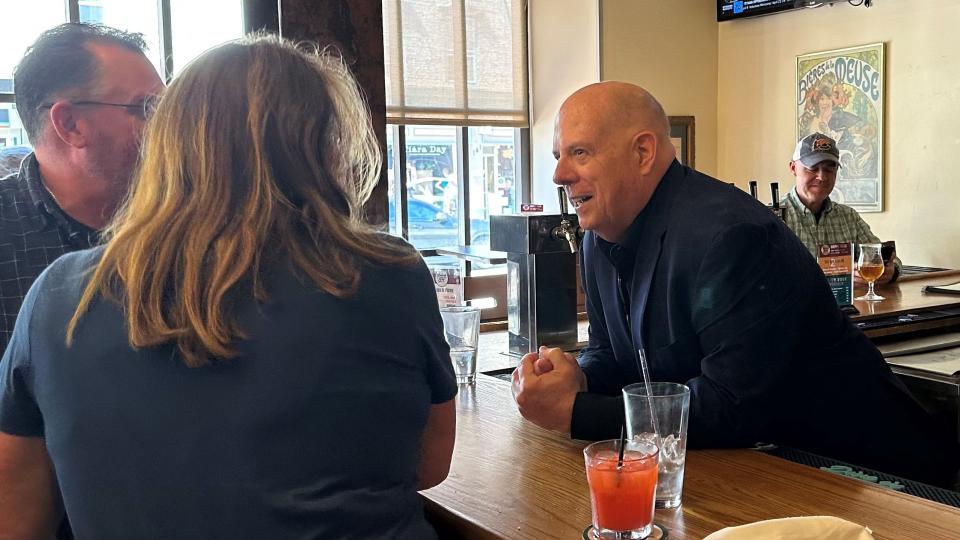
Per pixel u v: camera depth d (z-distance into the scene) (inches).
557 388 61.8
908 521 45.5
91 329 36.2
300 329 35.6
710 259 60.3
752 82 212.7
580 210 68.4
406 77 187.3
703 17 215.5
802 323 62.0
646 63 205.0
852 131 194.5
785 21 204.7
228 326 34.9
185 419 34.9
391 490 38.6
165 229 36.3
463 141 199.8
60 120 52.3
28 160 56.4
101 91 52.6
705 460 57.3
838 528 37.7
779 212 126.6
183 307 34.9
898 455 71.1
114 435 35.5
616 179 66.0
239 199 36.9
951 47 175.9
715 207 62.7
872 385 70.2
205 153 37.1
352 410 36.5
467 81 195.3
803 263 64.1
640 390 52.2
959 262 178.5
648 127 66.2
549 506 49.6
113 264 36.4
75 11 158.1
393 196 193.2
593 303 77.0
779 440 69.9
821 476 53.4
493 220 96.4
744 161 216.5
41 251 54.4
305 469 35.5
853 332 70.9
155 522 35.3
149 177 38.2
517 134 207.8
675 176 66.9
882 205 191.3
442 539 50.7
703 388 59.7
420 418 39.9
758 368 59.5
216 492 34.7
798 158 167.9
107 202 55.3
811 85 200.7
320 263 36.8
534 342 93.7
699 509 48.4
